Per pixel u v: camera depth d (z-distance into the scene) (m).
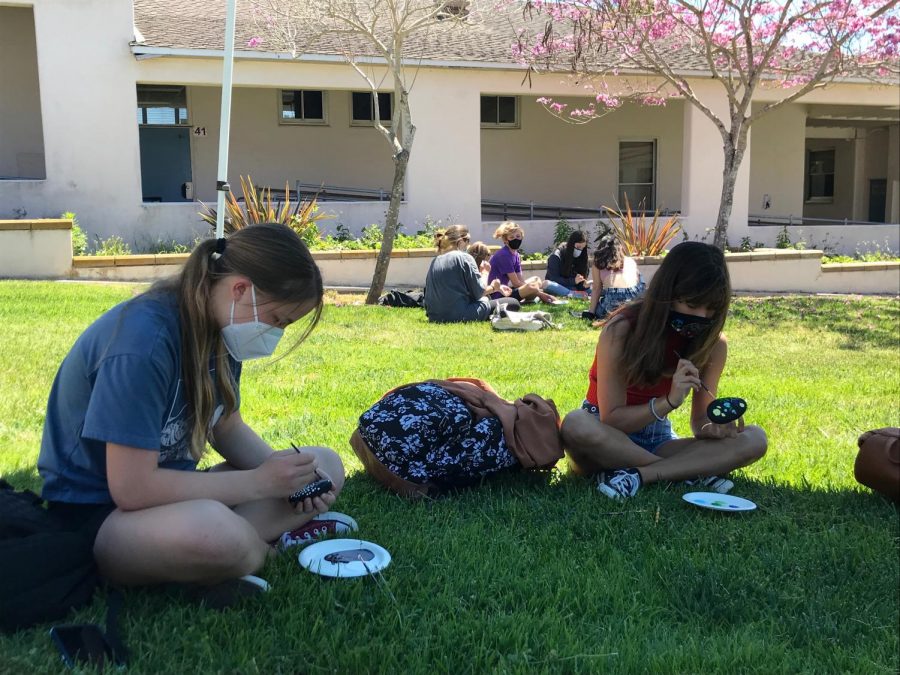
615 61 15.36
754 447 4.14
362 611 2.63
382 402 3.92
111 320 2.46
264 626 2.52
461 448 3.85
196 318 2.47
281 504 3.05
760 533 3.54
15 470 3.78
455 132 15.84
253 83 14.58
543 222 16.70
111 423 2.36
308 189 18.47
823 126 23.45
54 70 13.54
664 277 3.76
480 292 9.89
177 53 13.80
